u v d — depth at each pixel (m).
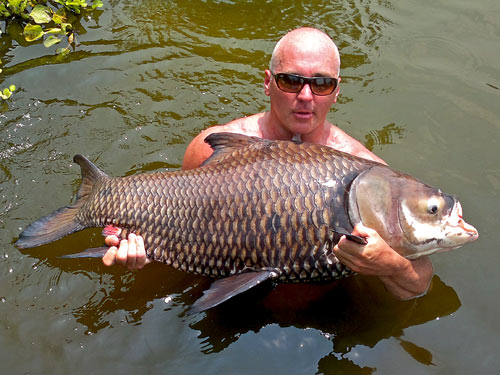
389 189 0.98
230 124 1.31
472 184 1.39
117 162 1.49
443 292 1.14
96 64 1.78
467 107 1.62
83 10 2.01
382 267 0.97
